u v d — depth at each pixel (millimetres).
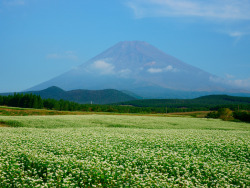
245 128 40969
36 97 125125
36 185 10117
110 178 10984
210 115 72938
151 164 13375
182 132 28062
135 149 16672
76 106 129625
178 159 14133
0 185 10156
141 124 40188
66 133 24172
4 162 12430
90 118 44375
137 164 13672
